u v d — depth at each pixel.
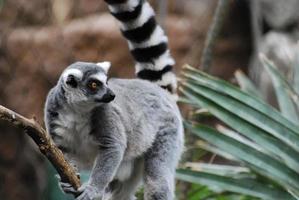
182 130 9.85
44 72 17.72
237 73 11.78
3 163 17.69
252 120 9.62
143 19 10.46
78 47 17.92
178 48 18.36
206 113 11.29
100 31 17.97
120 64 17.95
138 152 9.11
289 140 9.50
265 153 9.57
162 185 9.17
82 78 8.69
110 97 8.60
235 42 19.20
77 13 18.80
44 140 7.08
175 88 10.42
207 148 10.92
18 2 18.17
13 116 6.80
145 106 9.23
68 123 8.69
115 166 8.54
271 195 9.60
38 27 18.19
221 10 12.03
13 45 17.83
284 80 10.82
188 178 9.93
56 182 14.13
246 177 9.83
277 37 18.14
